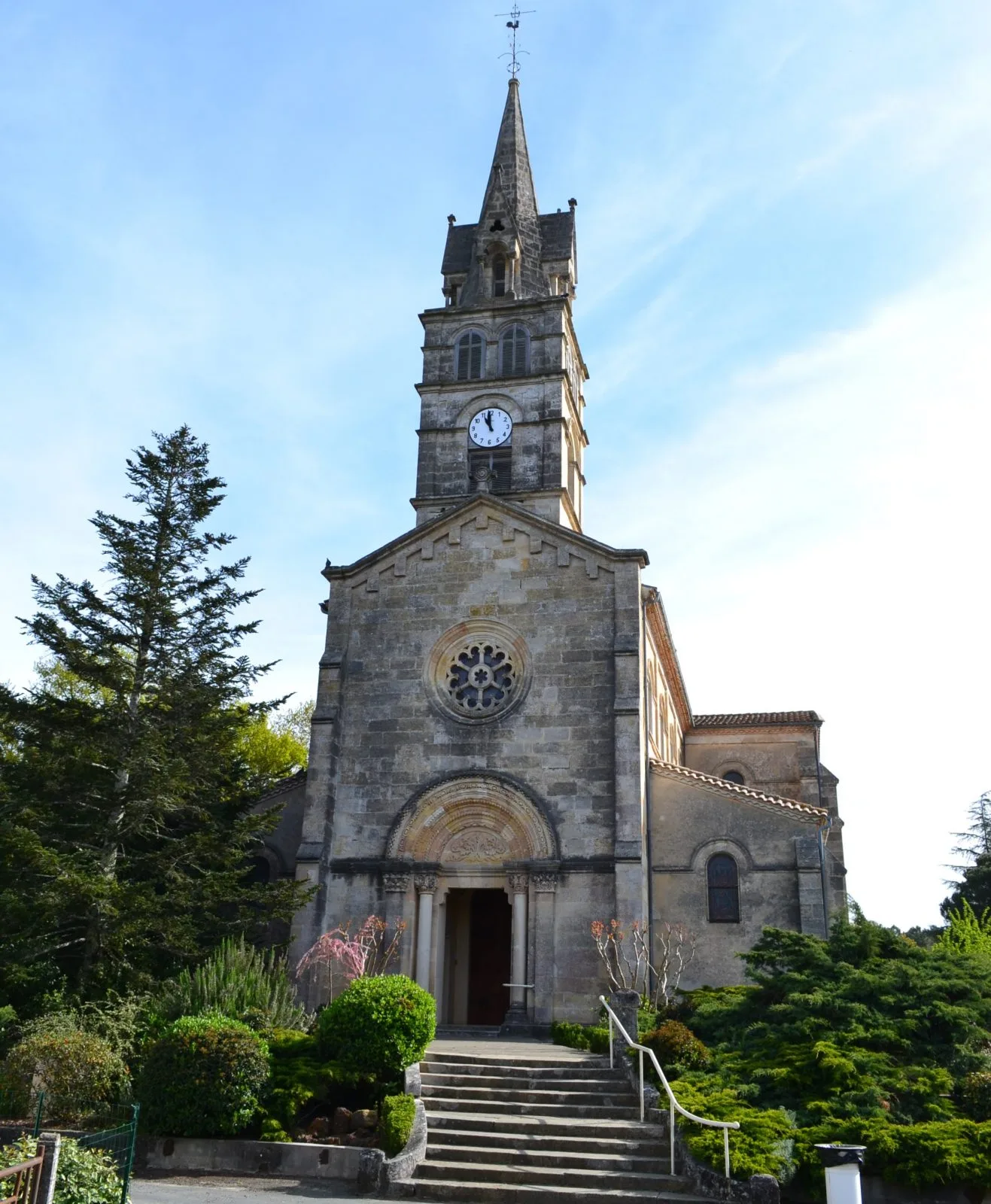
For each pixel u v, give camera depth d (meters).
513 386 40.44
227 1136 19.64
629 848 28.55
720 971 29.06
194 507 30.47
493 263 44.31
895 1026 20.05
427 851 30.27
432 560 33.09
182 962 27.52
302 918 29.52
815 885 29.28
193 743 28.55
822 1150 15.63
